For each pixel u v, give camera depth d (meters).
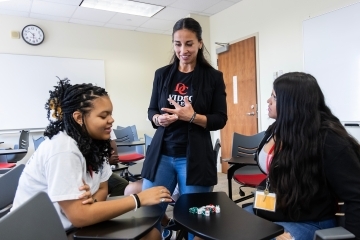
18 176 1.28
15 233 0.58
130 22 5.12
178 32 1.38
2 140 4.54
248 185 2.39
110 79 5.47
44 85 4.82
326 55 3.17
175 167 1.47
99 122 1.01
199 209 1.03
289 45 3.61
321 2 3.19
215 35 4.88
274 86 1.25
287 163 1.16
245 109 4.34
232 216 0.99
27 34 4.64
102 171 1.17
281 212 1.21
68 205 0.88
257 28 4.05
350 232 0.93
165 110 1.36
